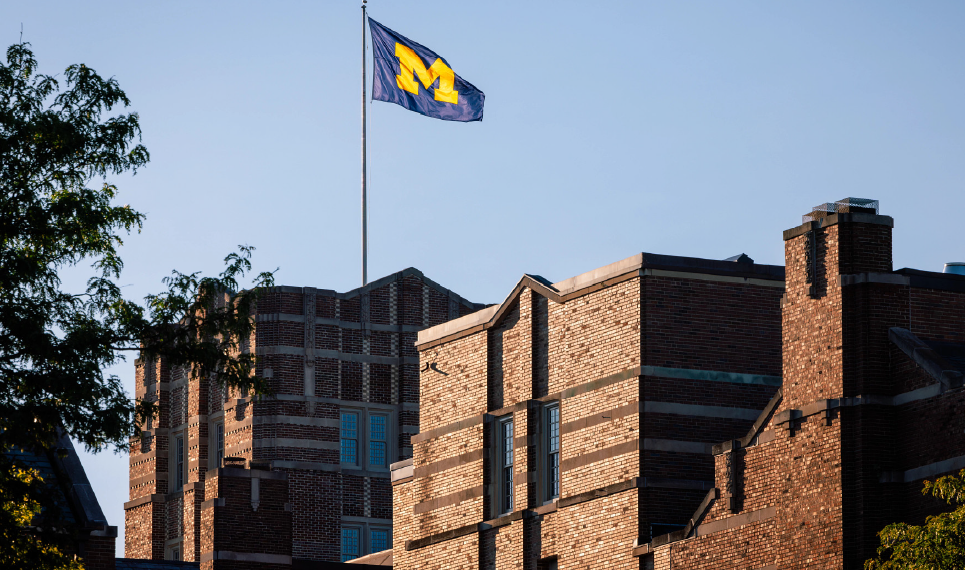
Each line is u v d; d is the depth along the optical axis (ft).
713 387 261.03
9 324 196.24
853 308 223.71
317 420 382.83
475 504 288.92
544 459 278.05
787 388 231.09
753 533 231.71
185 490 389.60
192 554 382.83
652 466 255.29
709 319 262.88
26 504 207.31
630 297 262.47
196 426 394.52
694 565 240.53
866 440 218.18
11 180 203.82
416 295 401.90
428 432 303.68
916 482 214.90
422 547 300.81
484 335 294.66
